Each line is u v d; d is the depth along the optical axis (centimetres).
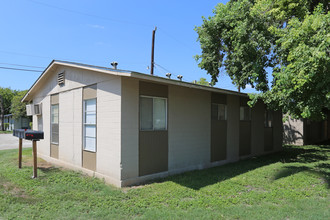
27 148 1488
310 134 1927
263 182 691
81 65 789
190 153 868
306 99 648
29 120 3944
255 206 502
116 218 445
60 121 955
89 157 778
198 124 908
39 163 974
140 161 702
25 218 438
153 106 752
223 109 1048
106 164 700
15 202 516
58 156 964
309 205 505
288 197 555
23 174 747
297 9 877
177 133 822
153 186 643
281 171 832
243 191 611
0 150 1394
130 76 612
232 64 1088
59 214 457
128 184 662
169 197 556
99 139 734
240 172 830
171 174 790
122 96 659
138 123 699
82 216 451
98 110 742
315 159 1132
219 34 1125
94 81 764
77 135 843
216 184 661
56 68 990
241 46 927
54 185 643
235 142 1099
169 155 791
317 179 713
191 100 881
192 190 607
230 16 1036
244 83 1058
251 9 962
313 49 551
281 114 1493
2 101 4112
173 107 811
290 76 612
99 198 544
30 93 1223
